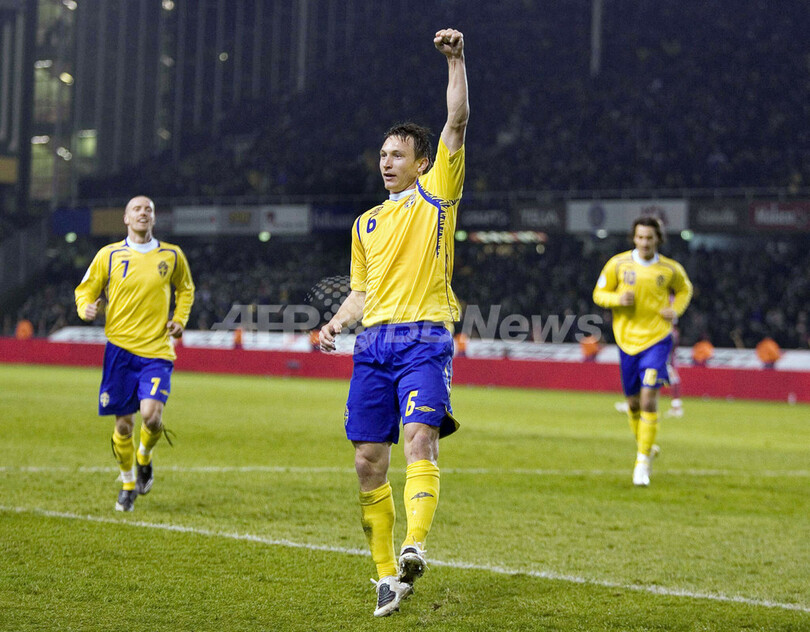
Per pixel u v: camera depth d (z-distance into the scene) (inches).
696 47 3693.4
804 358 1973.4
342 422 1147.9
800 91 3371.1
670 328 750.5
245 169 3599.9
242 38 4180.6
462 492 647.8
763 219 2576.3
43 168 3695.9
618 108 3425.2
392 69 3996.1
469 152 3427.7
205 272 3378.4
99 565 407.5
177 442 895.1
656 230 753.0
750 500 653.3
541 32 3978.8
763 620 354.9
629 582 408.8
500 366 2081.7
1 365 2375.7
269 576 399.2
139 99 3973.9
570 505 608.7
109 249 573.9
